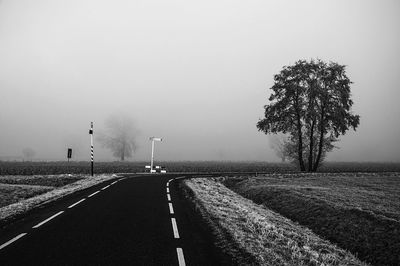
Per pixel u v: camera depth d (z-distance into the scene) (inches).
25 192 1039.6
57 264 311.0
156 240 403.5
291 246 458.9
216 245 390.3
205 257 345.7
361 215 714.8
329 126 1886.1
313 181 1400.1
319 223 753.0
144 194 836.0
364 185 1264.8
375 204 842.2
